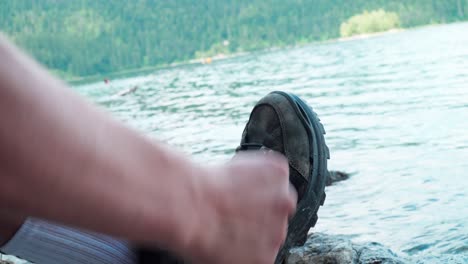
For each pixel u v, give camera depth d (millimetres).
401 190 5398
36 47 92438
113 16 96500
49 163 345
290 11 90812
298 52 59062
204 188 462
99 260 737
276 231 542
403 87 17672
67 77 92062
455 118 10125
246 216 506
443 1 81562
